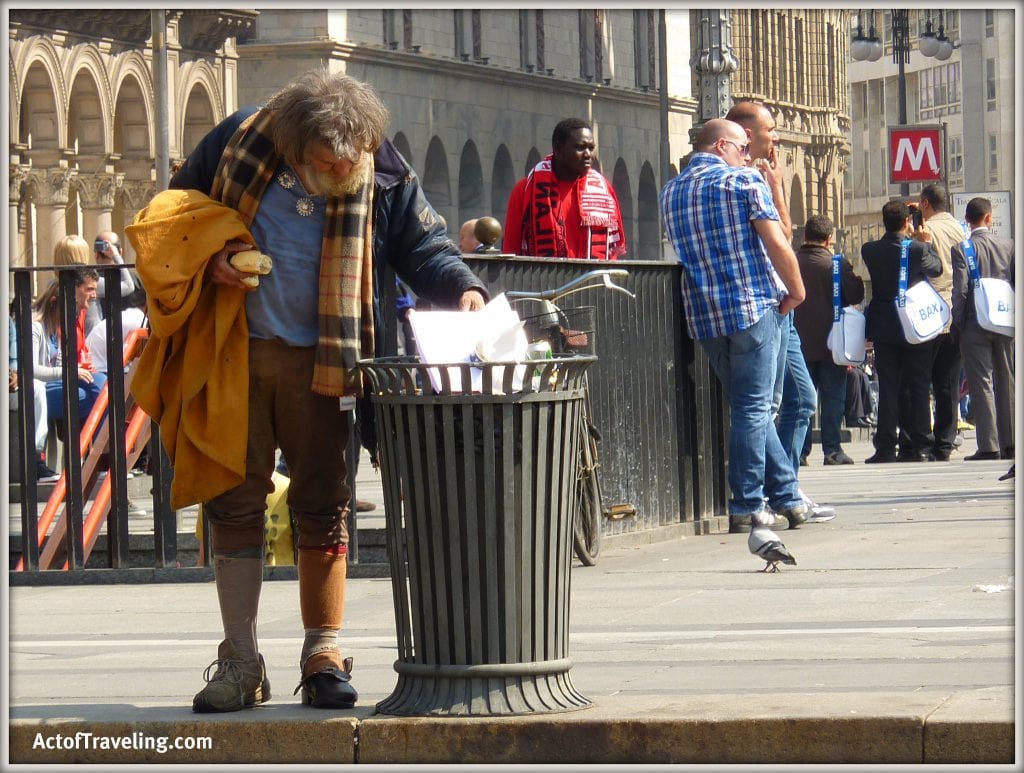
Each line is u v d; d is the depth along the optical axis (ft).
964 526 56.13
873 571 46.50
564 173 56.90
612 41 365.61
